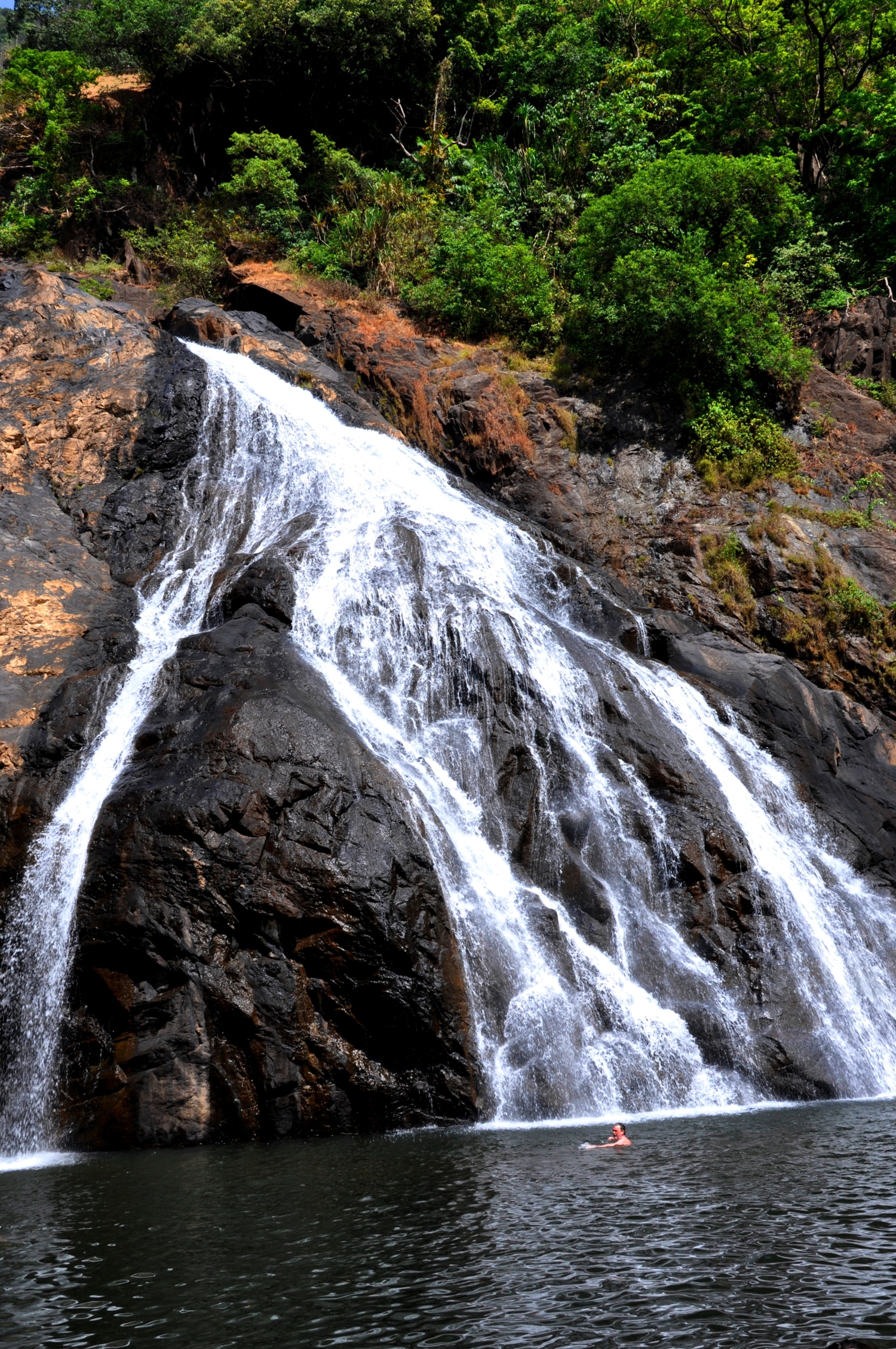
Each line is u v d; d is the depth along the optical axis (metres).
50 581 20.88
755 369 31.20
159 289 38.09
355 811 14.72
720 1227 8.38
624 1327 6.55
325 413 27.84
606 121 39.78
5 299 27.75
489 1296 7.11
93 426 24.42
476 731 18.45
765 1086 15.57
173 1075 13.28
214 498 23.88
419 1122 13.70
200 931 13.67
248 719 15.08
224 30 43.78
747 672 23.88
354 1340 6.53
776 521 27.97
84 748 16.84
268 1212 9.36
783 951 17.64
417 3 42.88
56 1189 10.74
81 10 56.69
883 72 40.72
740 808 19.53
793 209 35.25
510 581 23.55
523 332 33.66
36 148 43.09
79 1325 6.96
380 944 13.89
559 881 17.25
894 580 27.61
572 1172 10.47
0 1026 14.52
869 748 24.67
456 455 29.77
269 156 41.88
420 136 45.16
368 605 20.05
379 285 36.03
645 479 29.55
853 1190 9.34
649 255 31.36
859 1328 6.39
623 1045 15.18
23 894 15.18
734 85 41.81
